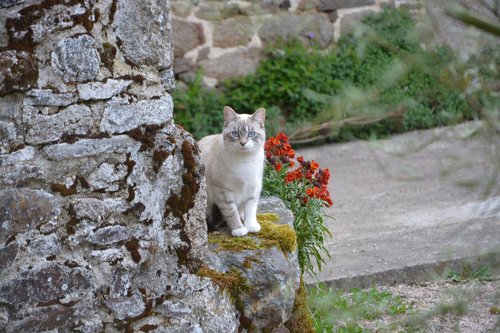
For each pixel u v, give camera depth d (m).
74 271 3.90
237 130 5.11
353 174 9.66
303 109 11.44
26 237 3.79
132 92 4.03
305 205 6.02
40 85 3.78
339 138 11.10
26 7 3.70
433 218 7.76
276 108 11.22
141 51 4.04
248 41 11.66
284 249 4.88
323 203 6.18
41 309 3.83
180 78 11.37
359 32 3.18
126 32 3.99
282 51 11.72
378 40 3.17
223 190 5.07
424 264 6.41
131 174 4.04
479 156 4.88
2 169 3.73
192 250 4.25
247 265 4.57
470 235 6.79
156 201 4.12
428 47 2.98
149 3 4.04
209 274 4.40
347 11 12.05
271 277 4.57
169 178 4.15
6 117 3.74
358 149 10.45
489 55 3.02
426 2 2.71
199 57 11.40
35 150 3.81
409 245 7.00
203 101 11.23
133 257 4.05
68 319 3.90
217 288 4.36
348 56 11.76
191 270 4.27
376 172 9.63
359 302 5.74
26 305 3.80
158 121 4.11
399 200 8.52
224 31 11.45
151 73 4.11
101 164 3.96
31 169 3.78
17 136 3.76
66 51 3.81
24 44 3.73
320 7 11.91
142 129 4.05
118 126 3.98
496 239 5.76
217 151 5.17
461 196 8.37
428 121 10.60
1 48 3.70
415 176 3.31
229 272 4.53
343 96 3.68
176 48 11.23
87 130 3.90
